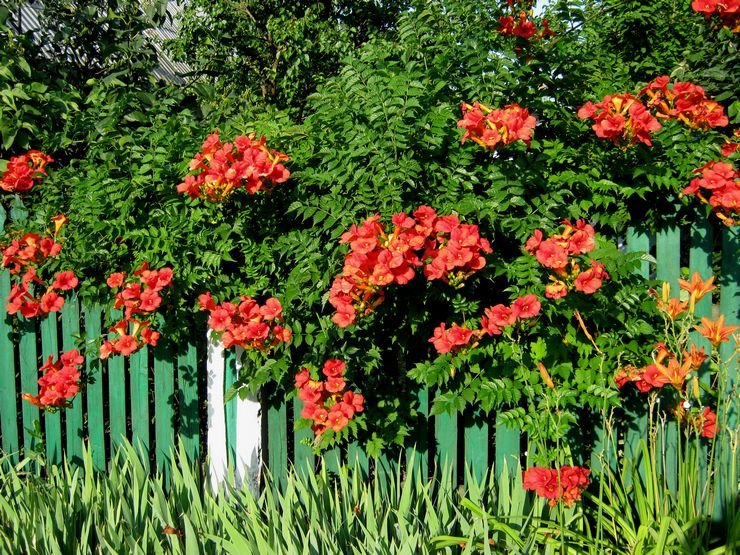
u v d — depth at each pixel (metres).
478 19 3.24
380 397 3.11
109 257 3.42
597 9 4.56
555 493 2.46
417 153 2.94
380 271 2.52
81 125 3.99
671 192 2.90
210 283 3.26
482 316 2.91
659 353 2.47
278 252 3.19
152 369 3.87
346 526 2.67
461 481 3.30
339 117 3.01
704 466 2.88
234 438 3.39
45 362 3.67
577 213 2.87
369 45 3.17
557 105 2.98
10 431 3.98
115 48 4.61
